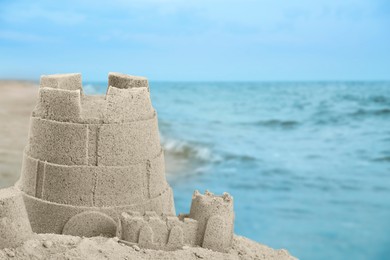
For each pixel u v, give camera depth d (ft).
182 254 2.06
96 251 1.99
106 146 2.21
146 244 2.10
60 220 2.22
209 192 2.31
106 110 2.22
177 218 2.17
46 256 1.93
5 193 2.01
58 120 2.23
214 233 2.18
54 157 2.23
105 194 2.23
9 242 1.94
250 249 2.31
